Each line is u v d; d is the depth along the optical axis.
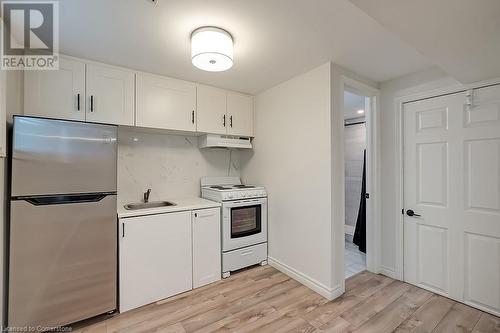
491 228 1.92
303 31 1.67
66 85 1.98
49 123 1.67
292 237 2.58
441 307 2.02
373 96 2.65
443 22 1.19
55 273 1.69
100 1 1.35
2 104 1.46
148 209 2.21
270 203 2.90
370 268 2.73
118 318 1.90
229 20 1.54
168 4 1.38
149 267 2.11
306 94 2.40
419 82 2.35
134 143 2.71
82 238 1.79
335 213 2.19
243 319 1.88
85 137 1.81
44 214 1.65
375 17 1.16
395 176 2.53
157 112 2.43
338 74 2.23
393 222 2.55
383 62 2.17
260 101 3.06
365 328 1.77
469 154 2.04
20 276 1.58
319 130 2.26
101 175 1.87
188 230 2.34
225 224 2.60
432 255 2.26
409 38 1.34
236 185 3.29
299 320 1.86
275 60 2.13
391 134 2.56
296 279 2.51
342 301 2.12
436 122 2.24
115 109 2.19
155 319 1.89
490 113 1.92
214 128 2.82
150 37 1.75
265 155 2.98
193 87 2.66
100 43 1.82
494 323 1.80
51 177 1.68
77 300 1.77
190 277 2.34
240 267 2.70
